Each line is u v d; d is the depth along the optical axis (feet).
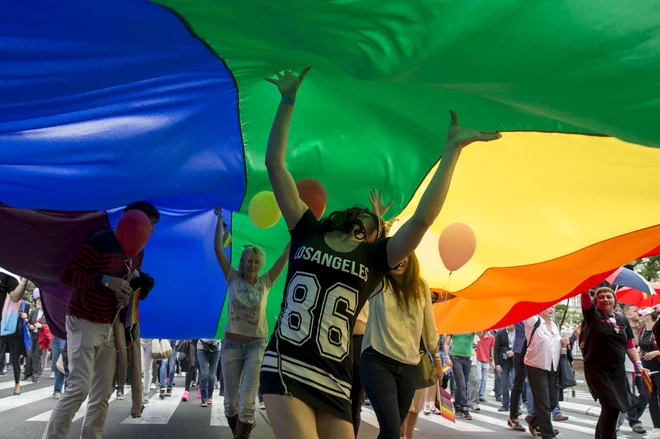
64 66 11.76
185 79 13.33
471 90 11.78
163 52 12.04
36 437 22.38
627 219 19.92
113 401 35.81
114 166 15.61
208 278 26.40
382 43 10.28
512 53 9.78
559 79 10.28
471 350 35.83
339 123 16.76
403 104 14.66
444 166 10.07
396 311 16.30
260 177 18.75
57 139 14.07
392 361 16.07
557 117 12.18
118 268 16.38
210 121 15.39
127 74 12.42
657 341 27.09
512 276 24.61
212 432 25.41
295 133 17.46
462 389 34.81
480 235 22.47
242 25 10.82
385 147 17.85
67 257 20.52
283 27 10.55
